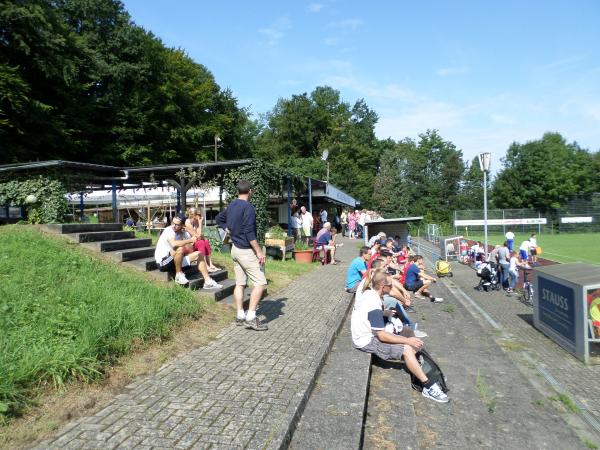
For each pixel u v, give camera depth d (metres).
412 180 72.19
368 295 6.34
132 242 9.27
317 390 4.80
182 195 16.38
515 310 12.38
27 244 7.45
